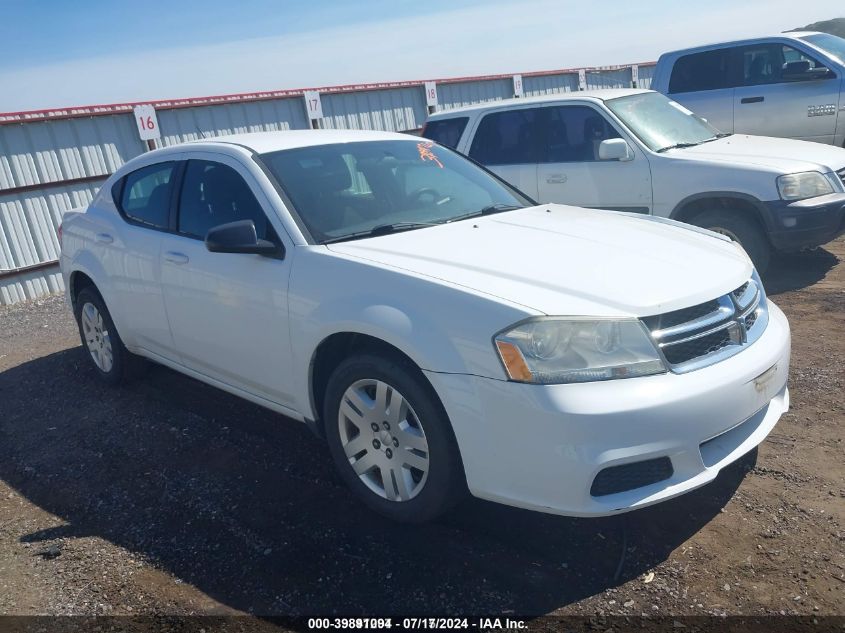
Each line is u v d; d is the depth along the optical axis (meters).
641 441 2.70
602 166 7.05
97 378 5.66
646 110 7.35
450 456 2.99
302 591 2.91
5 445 4.62
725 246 3.71
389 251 3.38
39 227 10.72
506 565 2.97
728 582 2.79
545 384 2.71
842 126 8.91
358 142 4.43
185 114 12.53
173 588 3.00
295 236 3.59
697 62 9.95
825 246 8.02
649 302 2.88
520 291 2.92
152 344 4.72
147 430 4.57
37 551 3.35
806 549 2.95
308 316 3.39
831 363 4.77
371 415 3.24
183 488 3.80
